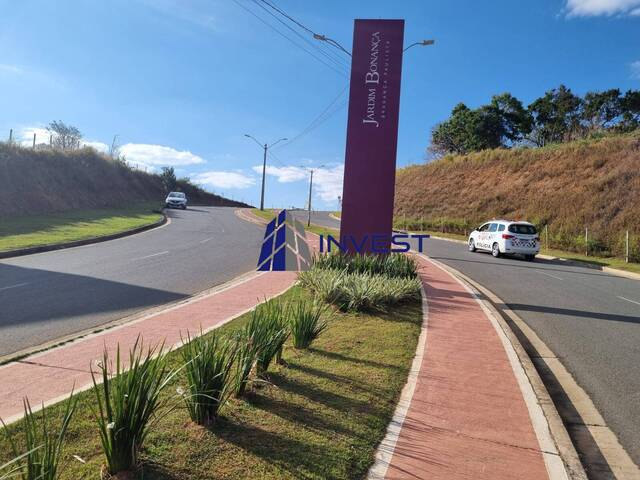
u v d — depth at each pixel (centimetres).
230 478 327
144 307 934
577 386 611
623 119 6406
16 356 600
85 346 652
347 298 917
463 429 434
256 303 955
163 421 399
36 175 3550
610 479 397
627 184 3412
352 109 1430
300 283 1147
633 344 808
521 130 7131
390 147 1413
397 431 419
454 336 762
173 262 1561
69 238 1955
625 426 498
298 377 529
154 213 3778
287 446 374
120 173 5406
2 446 356
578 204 3528
